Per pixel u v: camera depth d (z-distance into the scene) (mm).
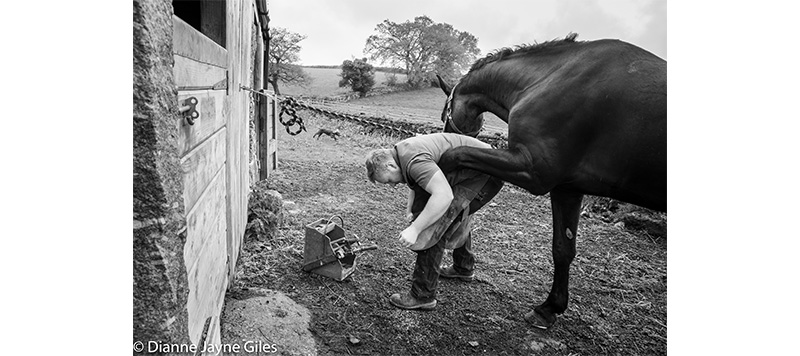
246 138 3912
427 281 2979
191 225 1611
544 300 3328
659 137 2238
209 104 1973
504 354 2656
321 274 3326
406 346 2643
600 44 2502
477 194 2926
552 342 2807
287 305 2807
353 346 2578
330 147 10680
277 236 4070
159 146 1100
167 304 1144
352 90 39219
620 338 2914
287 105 3352
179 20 1450
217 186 2234
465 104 3145
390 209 5551
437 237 2848
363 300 3078
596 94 2367
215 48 2123
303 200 5730
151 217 1111
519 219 5430
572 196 2793
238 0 3104
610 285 3697
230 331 2451
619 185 2439
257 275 3273
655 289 3666
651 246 4699
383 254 3957
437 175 2602
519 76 2785
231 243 2846
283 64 39188
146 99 1068
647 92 2266
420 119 17250
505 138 6621
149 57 1062
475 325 2918
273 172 7430
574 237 2855
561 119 2445
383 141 10570
